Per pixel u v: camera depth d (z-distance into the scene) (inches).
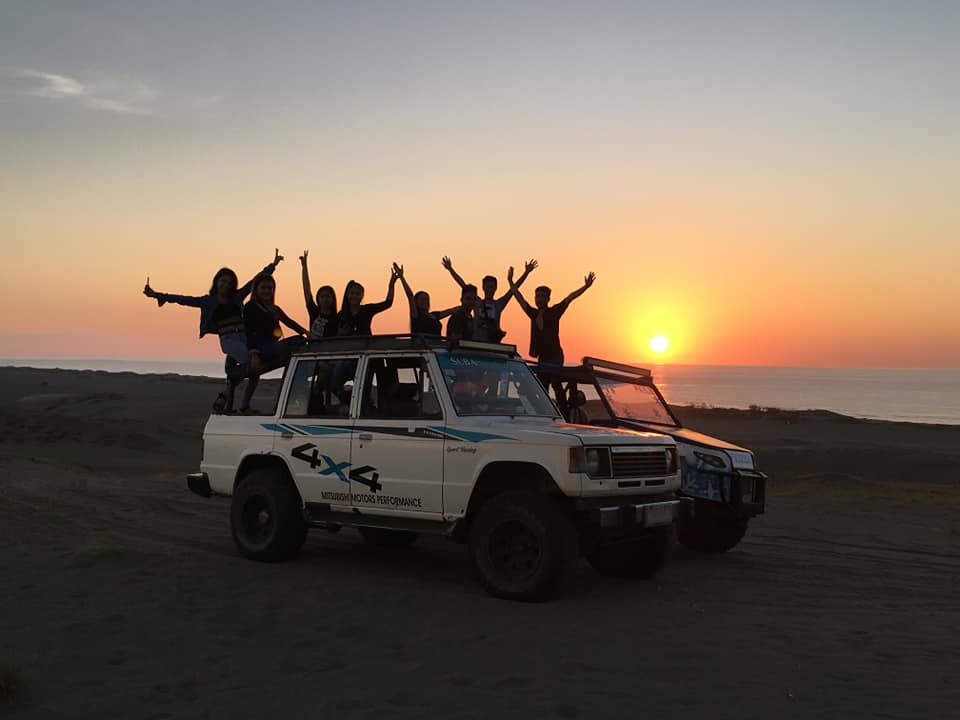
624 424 396.2
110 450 1157.1
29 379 3747.5
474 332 470.6
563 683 208.5
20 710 185.8
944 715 191.0
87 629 246.4
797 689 207.5
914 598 318.3
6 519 423.8
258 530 355.6
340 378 341.1
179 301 406.9
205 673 212.2
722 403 4997.5
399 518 317.4
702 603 300.5
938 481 957.8
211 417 380.5
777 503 584.4
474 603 284.4
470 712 188.4
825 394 7647.6
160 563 330.6
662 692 203.3
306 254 430.0
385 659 225.5
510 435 291.9
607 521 287.0
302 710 188.5
